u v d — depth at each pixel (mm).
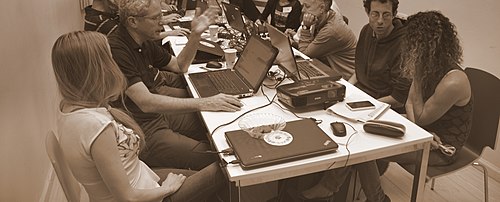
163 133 2096
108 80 1356
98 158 1309
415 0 3199
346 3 4242
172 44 3096
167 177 1697
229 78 2318
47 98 2676
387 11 2361
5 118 1680
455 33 1915
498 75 2621
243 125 1746
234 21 3391
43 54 2650
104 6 2996
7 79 1755
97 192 1420
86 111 1333
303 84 2035
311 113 1907
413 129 1753
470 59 2803
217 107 1935
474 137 2086
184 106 1971
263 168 1466
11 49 1872
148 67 2291
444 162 1992
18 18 2057
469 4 2723
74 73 1293
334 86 1980
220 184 1711
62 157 1415
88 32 1349
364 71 2650
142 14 2008
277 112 1916
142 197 1429
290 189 2180
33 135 2166
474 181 2672
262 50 2211
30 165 2053
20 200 1790
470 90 1927
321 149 1527
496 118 1951
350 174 2158
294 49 2969
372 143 1633
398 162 1999
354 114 1862
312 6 3002
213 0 3461
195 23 2514
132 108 2086
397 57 2391
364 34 2646
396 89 2406
